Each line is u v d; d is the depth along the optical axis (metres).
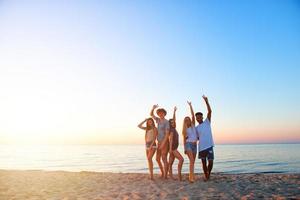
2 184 8.50
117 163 42.97
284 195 6.04
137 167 33.41
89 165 37.97
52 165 37.97
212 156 8.43
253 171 24.88
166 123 8.65
